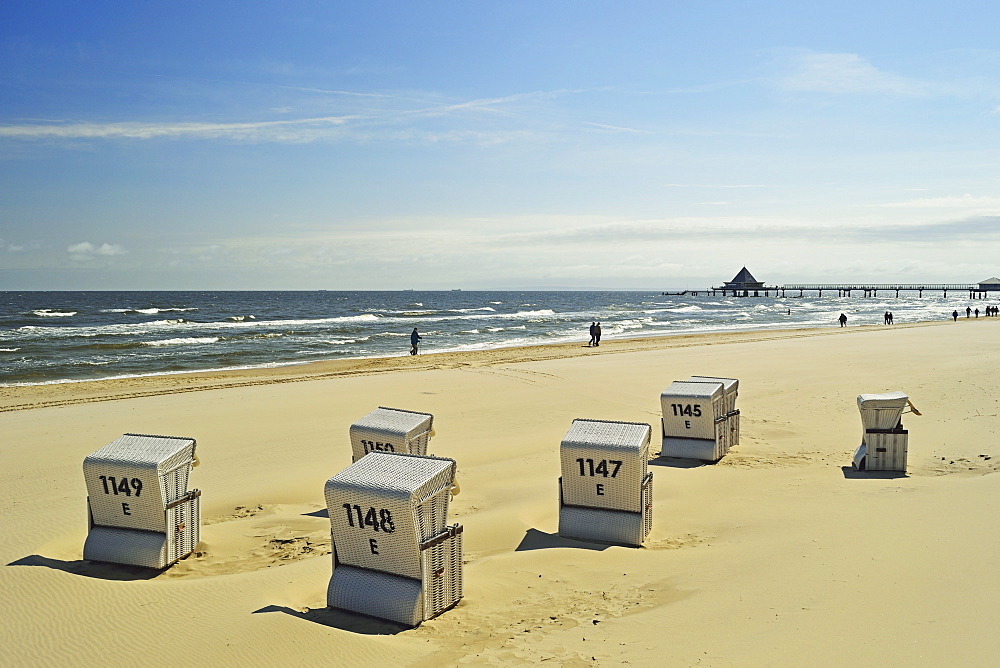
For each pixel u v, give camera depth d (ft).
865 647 17.54
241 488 39.58
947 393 64.90
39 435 53.26
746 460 44.29
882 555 24.20
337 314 277.44
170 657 18.74
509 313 297.33
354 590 22.03
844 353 105.91
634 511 28.94
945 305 467.93
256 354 128.57
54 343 142.00
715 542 28.68
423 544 21.30
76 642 19.71
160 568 26.96
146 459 27.04
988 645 17.03
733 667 17.07
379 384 78.64
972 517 27.76
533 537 30.22
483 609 22.40
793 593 21.47
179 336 163.94
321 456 46.88
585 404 65.77
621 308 372.38
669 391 44.91
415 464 23.06
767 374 82.64
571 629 20.24
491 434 53.42
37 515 33.81
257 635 19.67
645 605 21.79
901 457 40.24
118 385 82.48
